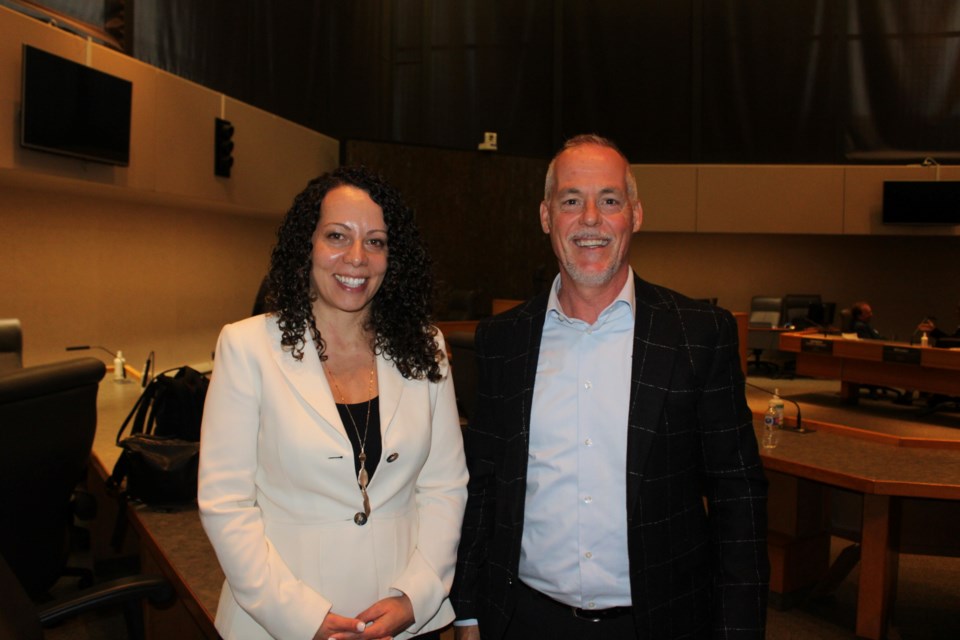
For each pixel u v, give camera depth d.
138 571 3.13
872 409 5.66
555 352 1.47
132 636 1.55
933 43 9.44
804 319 8.29
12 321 3.54
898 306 9.98
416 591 1.28
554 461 1.41
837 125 9.70
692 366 1.35
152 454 2.14
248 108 6.46
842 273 10.09
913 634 2.75
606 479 1.37
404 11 10.09
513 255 9.27
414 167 8.59
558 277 1.55
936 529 3.12
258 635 1.26
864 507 2.55
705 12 9.87
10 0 4.29
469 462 1.56
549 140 10.12
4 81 4.09
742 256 10.27
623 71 10.03
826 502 3.18
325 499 1.28
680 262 10.39
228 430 1.26
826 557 3.17
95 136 4.62
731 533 1.33
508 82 10.05
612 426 1.38
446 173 8.80
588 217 1.38
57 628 2.75
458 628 1.54
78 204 5.28
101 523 3.08
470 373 3.51
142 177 5.14
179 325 6.43
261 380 1.28
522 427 1.45
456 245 8.91
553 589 1.40
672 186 9.77
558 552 1.39
